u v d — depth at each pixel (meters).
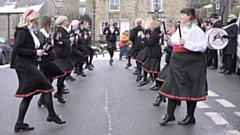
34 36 6.20
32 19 6.09
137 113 7.42
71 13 41.81
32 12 6.12
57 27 8.92
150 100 8.72
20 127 6.15
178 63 6.24
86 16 40.69
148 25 10.78
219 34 13.27
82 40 14.63
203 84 6.27
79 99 8.84
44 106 7.94
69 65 9.02
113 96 9.21
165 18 38.97
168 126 6.47
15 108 7.88
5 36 36.38
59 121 6.43
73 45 11.87
